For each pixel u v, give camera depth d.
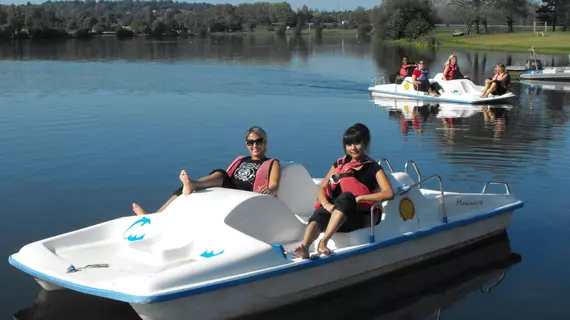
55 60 37.56
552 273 6.46
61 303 5.68
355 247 5.98
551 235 7.49
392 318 5.56
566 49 48.78
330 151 11.66
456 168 10.46
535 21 76.81
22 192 8.97
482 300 5.89
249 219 5.85
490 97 19.27
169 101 18.92
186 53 46.59
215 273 5.12
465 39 64.75
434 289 6.14
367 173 6.27
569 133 13.86
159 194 8.90
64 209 8.20
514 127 14.72
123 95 20.27
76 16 95.12
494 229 7.48
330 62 37.25
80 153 11.48
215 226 5.62
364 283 6.24
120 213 8.05
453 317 5.57
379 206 6.32
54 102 18.50
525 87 24.23
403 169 10.40
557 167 10.52
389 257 6.39
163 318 4.94
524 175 10.01
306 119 15.62
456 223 6.93
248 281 5.21
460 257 6.92
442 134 13.71
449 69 20.50
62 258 5.70
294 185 6.88
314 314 5.61
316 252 5.81
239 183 6.63
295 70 31.05
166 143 12.38
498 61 38.12
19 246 6.91
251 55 44.38
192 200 5.95
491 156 11.38
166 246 5.74
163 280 4.90
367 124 15.05
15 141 12.58
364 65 34.94
